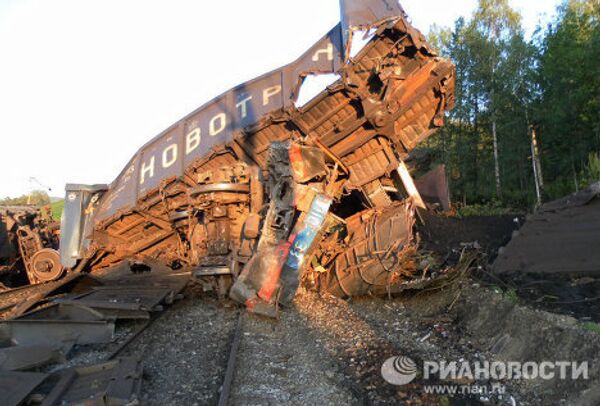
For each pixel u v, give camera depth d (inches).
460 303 303.0
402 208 366.0
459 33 1237.7
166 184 484.4
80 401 174.9
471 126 1256.8
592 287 262.5
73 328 295.7
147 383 211.6
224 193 386.6
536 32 1127.6
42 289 537.3
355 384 207.2
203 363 238.8
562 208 314.3
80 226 563.5
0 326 284.8
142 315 320.5
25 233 673.6
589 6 1055.0
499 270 319.0
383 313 327.6
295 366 229.3
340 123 430.0
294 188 350.9
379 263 351.6
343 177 464.4
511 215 512.7
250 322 315.9
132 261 478.3
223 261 378.6
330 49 423.8
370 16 385.4
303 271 354.0
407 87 411.5
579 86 908.6
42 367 245.1
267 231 354.6
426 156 999.0
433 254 429.7
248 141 454.3
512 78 1117.7
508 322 241.9
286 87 439.2
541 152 1083.3
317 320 311.1
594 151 900.0
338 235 415.2
